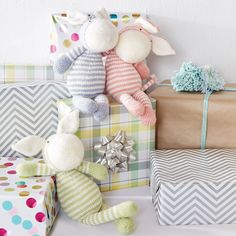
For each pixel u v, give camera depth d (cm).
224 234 71
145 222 74
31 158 85
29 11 95
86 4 95
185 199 72
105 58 84
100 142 81
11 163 82
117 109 81
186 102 85
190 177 74
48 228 70
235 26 100
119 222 71
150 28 84
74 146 73
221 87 91
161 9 97
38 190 70
